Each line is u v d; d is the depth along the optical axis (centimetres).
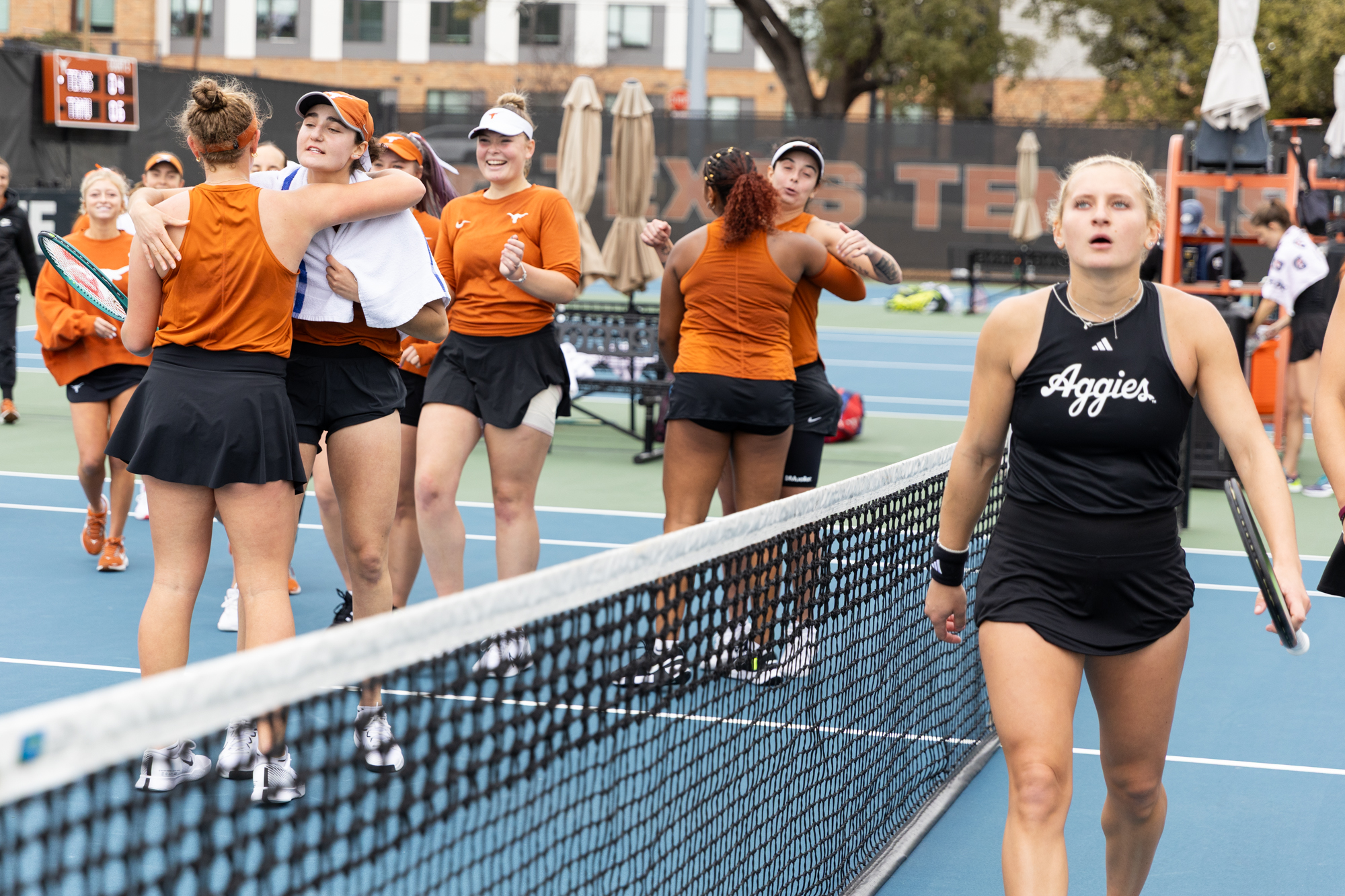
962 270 3378
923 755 589
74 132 3216
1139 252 357
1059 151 3538
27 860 401
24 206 2800
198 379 487
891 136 3609
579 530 1088
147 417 490
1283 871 513
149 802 245
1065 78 5403
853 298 723
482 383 672
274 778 320
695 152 3616
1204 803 579
